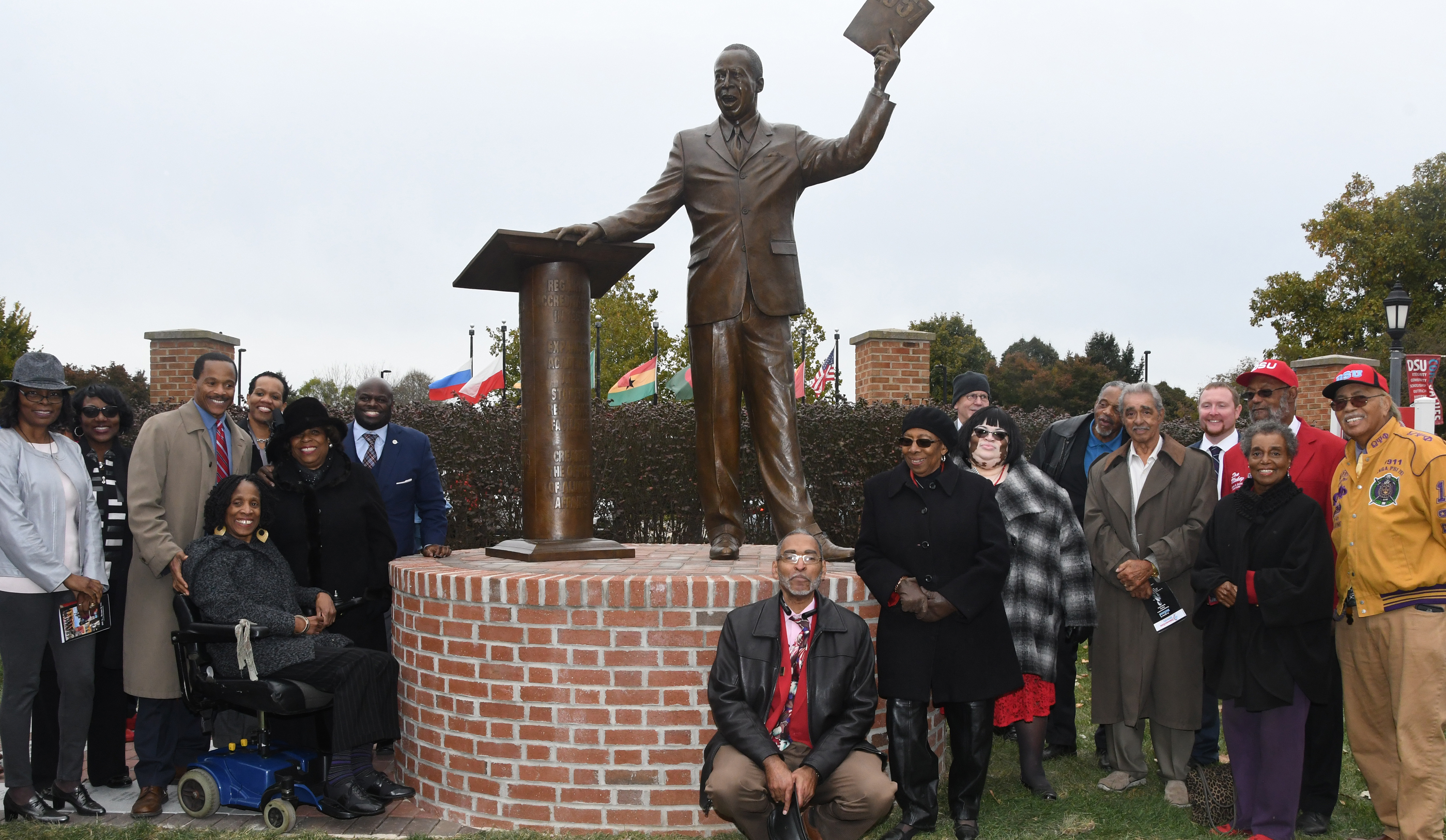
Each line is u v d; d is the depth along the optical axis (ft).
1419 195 93.66
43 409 13.52
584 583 12.91
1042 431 28.84
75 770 13.69
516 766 13.21
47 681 14.55
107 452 15.06
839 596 13.66
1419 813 12.09
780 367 15.99
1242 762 13.17
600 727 12.96
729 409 16.07
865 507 13.50
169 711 14.30
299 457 14.76
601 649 12.96
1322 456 14.24
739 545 16.25
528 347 15.87
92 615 13.66
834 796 11.75
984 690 12.60
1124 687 14.47
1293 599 12.27
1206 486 14.39
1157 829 13.29
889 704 12.99
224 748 14.29
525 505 16.06
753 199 15.78
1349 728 13.07
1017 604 14.26
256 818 13.67
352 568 14.99
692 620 12.89
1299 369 47.24
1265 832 12.75
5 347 73.05
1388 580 12.25
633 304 70.90
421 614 14.17
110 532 14.62
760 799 11.42
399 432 17.54
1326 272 95.20
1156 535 14.38
